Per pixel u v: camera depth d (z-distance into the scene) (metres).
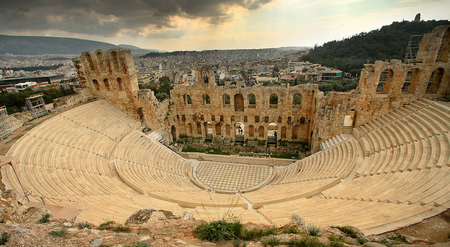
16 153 25.27
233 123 46.97
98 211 17.75
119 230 11.59
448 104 29.44
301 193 23.50
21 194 17.94
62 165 26.52
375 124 34.84
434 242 11.70
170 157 40.84
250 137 48.22
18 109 44.91
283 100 43.06
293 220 12.78
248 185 34.69
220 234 10.46
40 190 20.25
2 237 9.34
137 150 37.56
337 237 10.73
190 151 46.78
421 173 19.59
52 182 22.77
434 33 32.19
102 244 9.54
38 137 29.28
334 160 31.44
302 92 42.06
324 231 11.65
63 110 39.72
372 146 29.66
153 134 44.72
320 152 35.94
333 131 37.50
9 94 45.66
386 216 14.48
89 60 45.56
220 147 46.88
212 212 20.61
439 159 19.97
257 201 24.12
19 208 13.75
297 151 43.50
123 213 17.89
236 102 48.91
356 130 35.94
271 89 42.88
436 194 15.72
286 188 28.16
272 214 19.09
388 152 26.28
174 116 49.56
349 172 26.62
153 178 32.38
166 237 10.36
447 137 22.42
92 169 29.06
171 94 49.03
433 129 24.86
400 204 16.05
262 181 35.66
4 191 14.25
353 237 11.39
